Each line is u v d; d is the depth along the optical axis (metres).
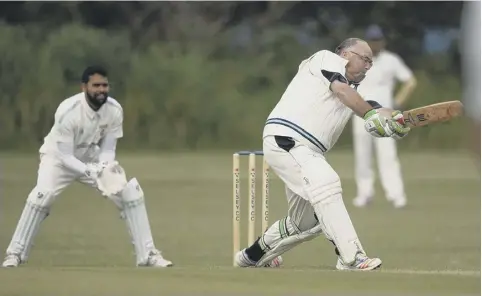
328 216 20.91
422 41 93.44
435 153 77.00
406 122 20.47
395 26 93.81
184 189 51.22
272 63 87.31
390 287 17.31
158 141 81.25
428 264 27.84
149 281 17.94
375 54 41.50
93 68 25.08
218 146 81.62
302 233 22.67
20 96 80.12
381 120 20.39
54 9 90.44
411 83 41.81
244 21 92.69
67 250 30.88
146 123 81.50
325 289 17.12
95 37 83.69
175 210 42.69
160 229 36.66
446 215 40.84
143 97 82.06
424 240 33.47
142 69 83.25
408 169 63.34
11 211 41.16
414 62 92.25
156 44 87.50
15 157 70.88
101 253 30.23
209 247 31.88
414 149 79.94
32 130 79.75
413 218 39.72
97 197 48.03
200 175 58.66
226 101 82.94
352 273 18.73
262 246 23.08
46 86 80.69
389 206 44.09
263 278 18.17
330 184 20.89
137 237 25.02
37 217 25.25
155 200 46.53
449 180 56.25
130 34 89.75
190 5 92.25
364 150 43.66
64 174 25.23
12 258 25.17
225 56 88.75
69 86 81.19
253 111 82.88
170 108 81.94
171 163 67.38
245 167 63.22
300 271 18.98
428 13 94.31
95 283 17.80
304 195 21.19
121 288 17.28
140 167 64.38
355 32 92.38
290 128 21.12
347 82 20.91
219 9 92.31
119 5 91.44
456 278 18.16
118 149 80.25
